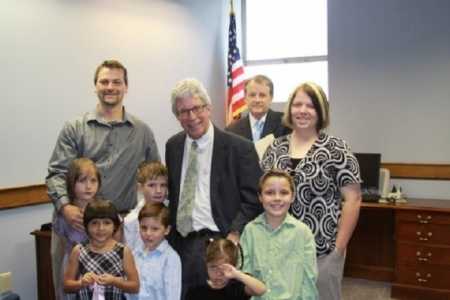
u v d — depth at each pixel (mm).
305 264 1987
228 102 5145
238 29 5570
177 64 4742
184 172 2141
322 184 2084
